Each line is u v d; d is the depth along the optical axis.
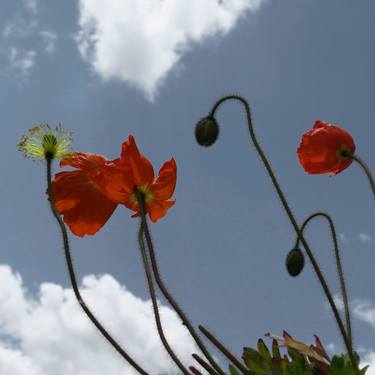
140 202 0.70
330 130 0.89
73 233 0.73
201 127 0.82
